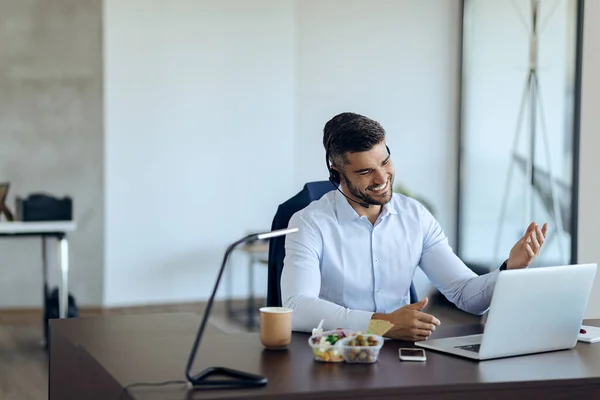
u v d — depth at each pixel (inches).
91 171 282.4
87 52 279.9
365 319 87.2
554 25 217.9
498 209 246.5
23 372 190.9
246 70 282.4
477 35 256.8
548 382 71.0
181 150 279.0
